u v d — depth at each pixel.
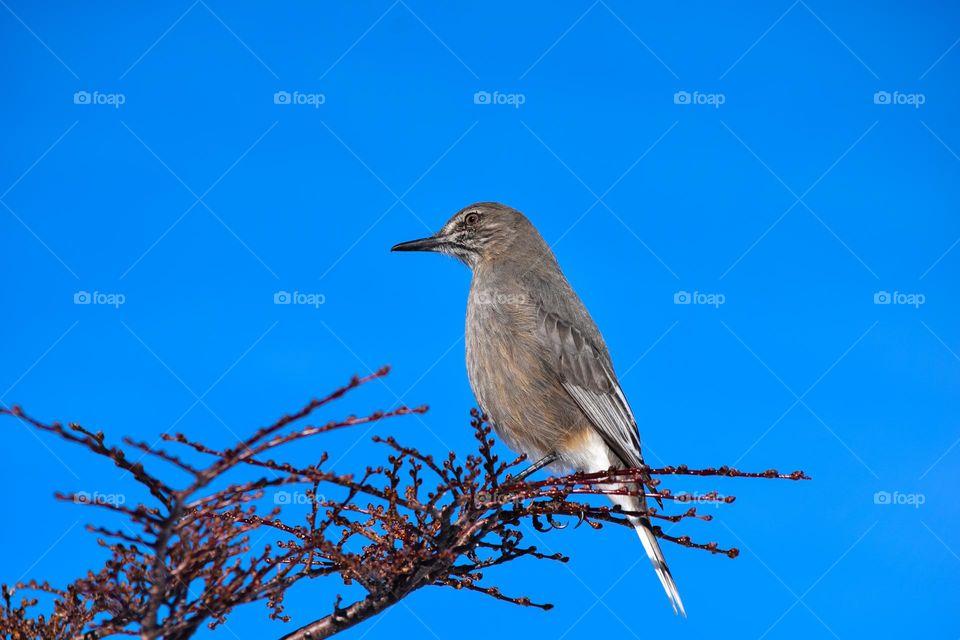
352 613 5.58
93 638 4.64
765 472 5.25
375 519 5.55
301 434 3.93
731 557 5.95
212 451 4.28
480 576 6.04
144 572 4.35
